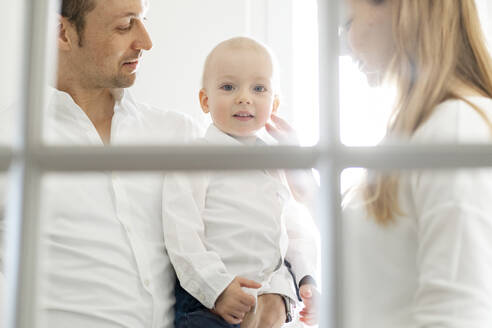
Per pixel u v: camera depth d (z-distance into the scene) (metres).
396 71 0.81
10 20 1.95
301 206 1.50
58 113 1.33
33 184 0.52
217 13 2.18
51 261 1.16
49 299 1.13
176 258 1.24
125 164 0.53
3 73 1.92
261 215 1.35
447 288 0.67
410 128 0.77
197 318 1.22
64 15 1.29
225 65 1.44
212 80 1.45
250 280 1.23
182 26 2.17
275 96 1.52
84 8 1.29
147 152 0.53
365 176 0.80
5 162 0.52
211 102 1.45
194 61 2.16
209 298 1.21
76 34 1.32
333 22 0.53
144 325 1.19
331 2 0.53
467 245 0.67
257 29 2.20
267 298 1.29
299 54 2.21
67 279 1.15
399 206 0.75
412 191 0.74
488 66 0.79
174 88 2.15
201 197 1.35
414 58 0.80
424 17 0.79
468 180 0.69
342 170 0.54
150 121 1.45
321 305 0.53
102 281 1.16
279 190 1.38
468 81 0.79
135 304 1.18
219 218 1.34
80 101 1.39
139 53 1.37
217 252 1.30
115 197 1.23
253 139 1.46
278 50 2.20
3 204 1.18
